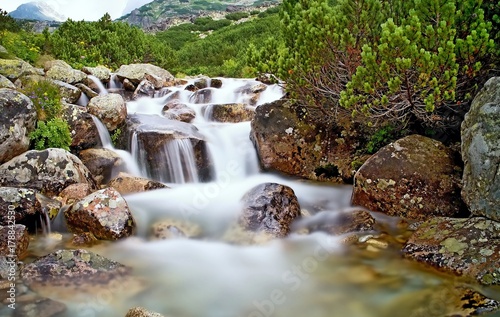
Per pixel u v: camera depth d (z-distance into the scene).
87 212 6.21
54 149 7.58
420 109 7.01
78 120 9.05
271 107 9.43
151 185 8.05
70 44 18.50
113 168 8.88
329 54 7.54
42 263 5.04
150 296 4.79
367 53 6.47
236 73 23.89
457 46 6.10
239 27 45.94
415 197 6.50
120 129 9.84
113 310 4.46
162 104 13.81
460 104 6.63
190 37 50.94
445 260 5.03
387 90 6.91
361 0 7.34
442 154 6.84
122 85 15.51
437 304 4.35
